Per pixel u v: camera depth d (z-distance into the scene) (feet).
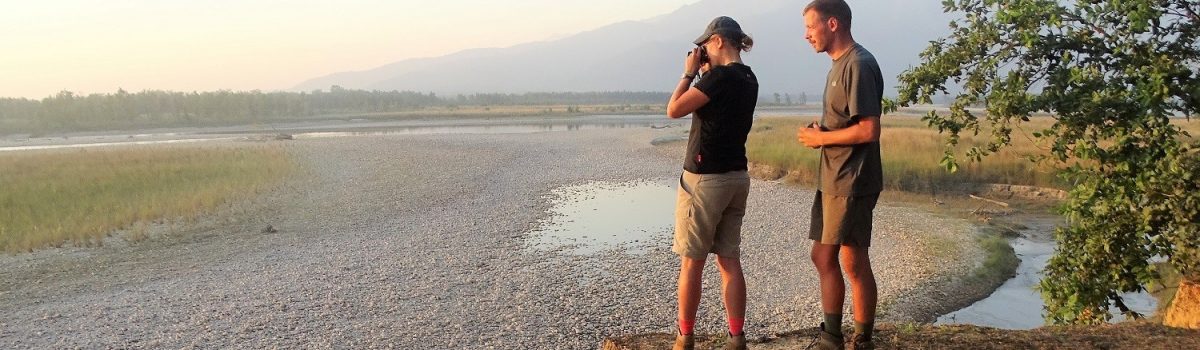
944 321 33.45
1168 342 14.06
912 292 37.27
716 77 12.10
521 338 30.60
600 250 49.49
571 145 148.05
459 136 181.27
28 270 43.80
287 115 380.99
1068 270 20.70
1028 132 84.02
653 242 52.26
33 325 32.99
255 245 51.55
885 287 38.45
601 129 219.61
